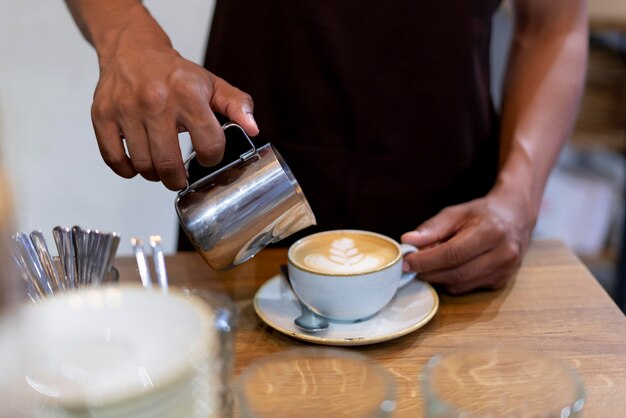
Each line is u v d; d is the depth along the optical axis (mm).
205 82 759
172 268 958
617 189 2221
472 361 591
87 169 1981
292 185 757
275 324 794
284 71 1079
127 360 514
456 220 922
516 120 1082
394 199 1129
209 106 745
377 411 511
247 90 1090
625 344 768
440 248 865
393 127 1095
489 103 1168
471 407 561
